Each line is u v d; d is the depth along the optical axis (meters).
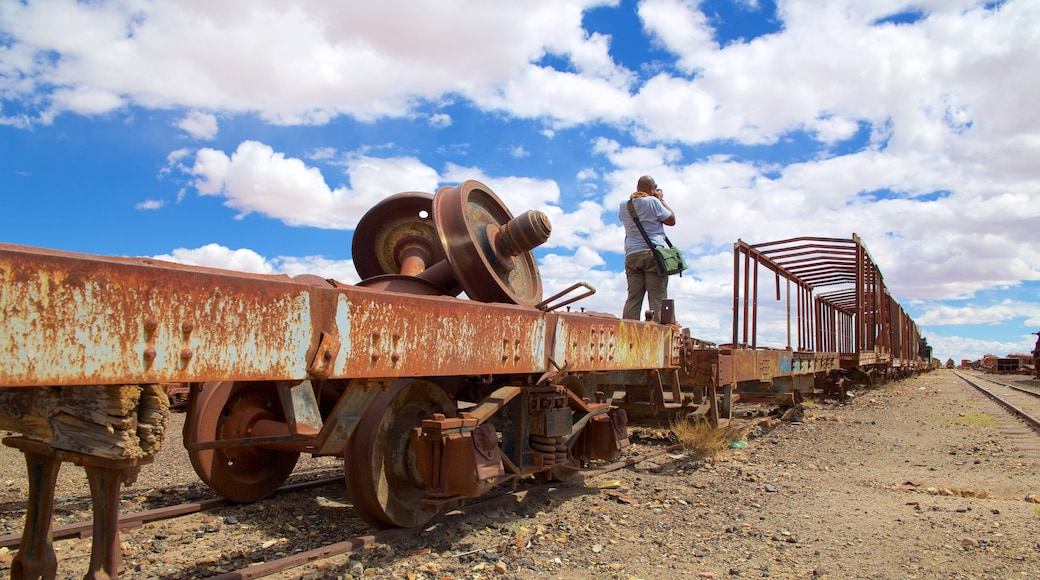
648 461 7.17
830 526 4.64
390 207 5.89
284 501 5.23
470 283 4.65
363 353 2.86
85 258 1.89
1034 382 32.91
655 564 3.78
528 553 3.87
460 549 3.93
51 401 2.16
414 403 4.14
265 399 5.07
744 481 6.22
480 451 3.77
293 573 3.45
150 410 2.16
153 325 2.04
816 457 7.80
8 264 1.70
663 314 7.19
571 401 5.07
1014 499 5.63
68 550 3.91
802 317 18.36
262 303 2.42
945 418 12.61
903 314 33.88
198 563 3.69
